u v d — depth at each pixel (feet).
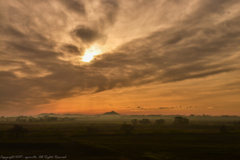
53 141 146.20
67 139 162.20
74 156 101.55
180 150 109.91
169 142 144.05
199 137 176.24
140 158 91.15
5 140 154.61
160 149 113.29
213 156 94.48
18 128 185.57
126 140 155.63
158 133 212.23
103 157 94.07
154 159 89.15
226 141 149.48
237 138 167.73
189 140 155.53
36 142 139.64
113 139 163.12
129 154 99.71
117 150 110.01
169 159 89.04
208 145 128.36
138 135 197.06
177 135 194.08
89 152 108.37
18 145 133.69
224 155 96.17
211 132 220.64
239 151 105.40
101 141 148.36
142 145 127.95
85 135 197.36
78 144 128.98
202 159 88.79
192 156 94.58
